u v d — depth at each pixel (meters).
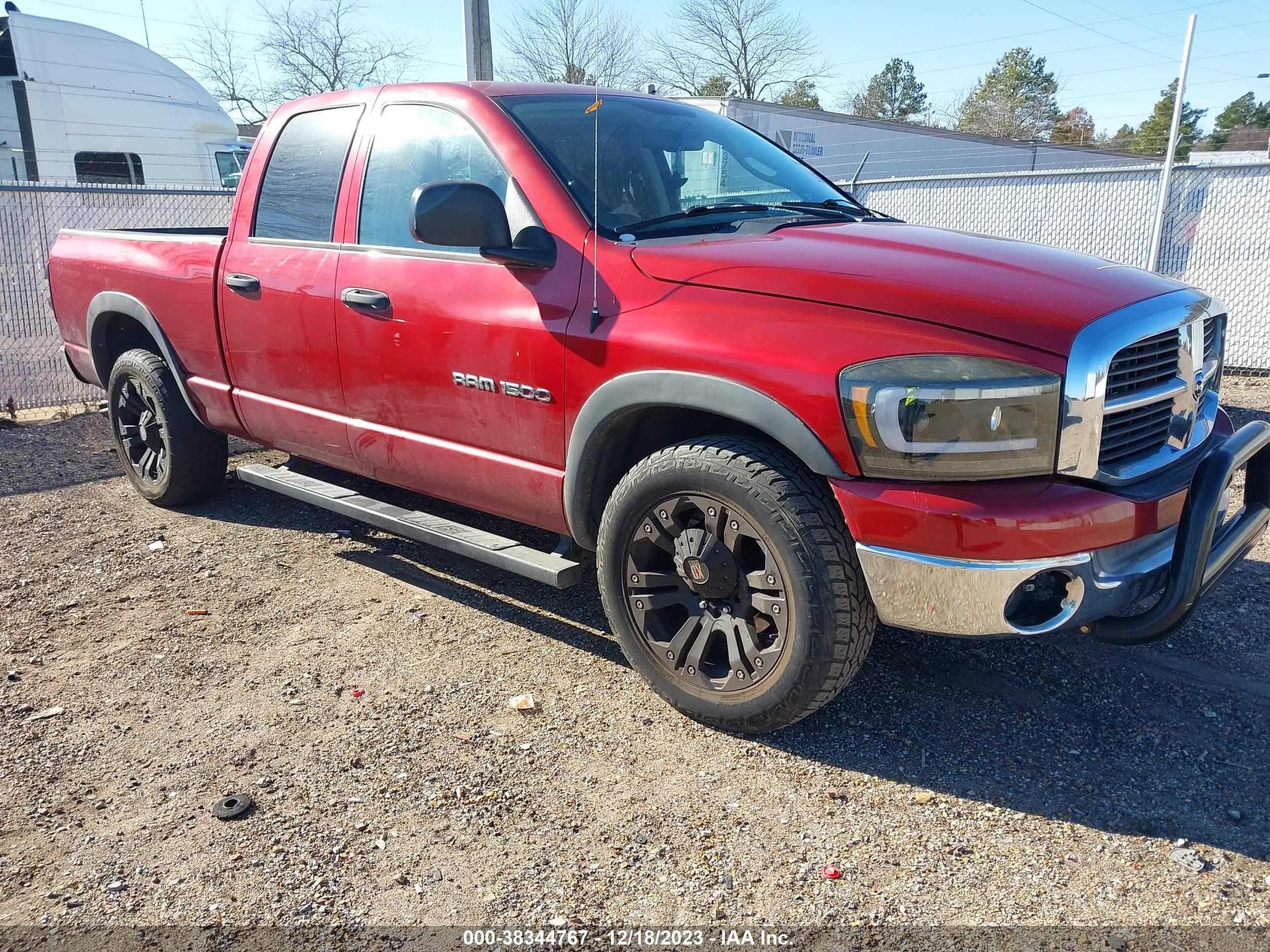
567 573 3.21
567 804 2.72
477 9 9.73
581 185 3.33
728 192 3.74
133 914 2.34
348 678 3.43
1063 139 71.81
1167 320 2.74
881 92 80.88
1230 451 2.70
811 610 2.69
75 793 2.82
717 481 2.79
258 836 2.61
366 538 4.81
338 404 3.97
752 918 2.30
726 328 2.77
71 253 5.40
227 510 5.25
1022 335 2.52
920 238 3.23
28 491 5.72
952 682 3.35
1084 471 2.54
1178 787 2.77
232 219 4.44
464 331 3.38
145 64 14.22
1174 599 2.66
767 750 2.96
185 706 3.27
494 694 3.31
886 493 2.55
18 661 3.61
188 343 4.66
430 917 2.32
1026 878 2.41
